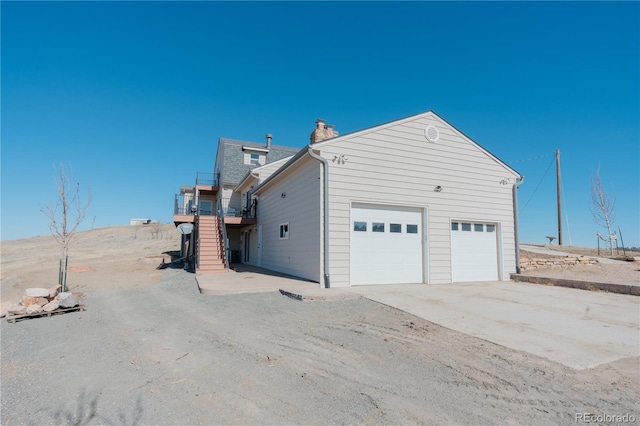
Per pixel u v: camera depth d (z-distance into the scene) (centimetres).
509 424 267
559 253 1596
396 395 318
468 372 369
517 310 660
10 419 287
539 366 383
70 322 675
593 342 464
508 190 1252
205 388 341
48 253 2780
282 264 1335
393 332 521
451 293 855
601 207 1797
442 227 1116
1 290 1151
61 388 351
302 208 1130
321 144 972
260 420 277
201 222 1694
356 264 992
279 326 571
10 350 500
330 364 399
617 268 1230
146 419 281
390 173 1052
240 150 2302
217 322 613
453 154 1156
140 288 1112
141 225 4828
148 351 465
